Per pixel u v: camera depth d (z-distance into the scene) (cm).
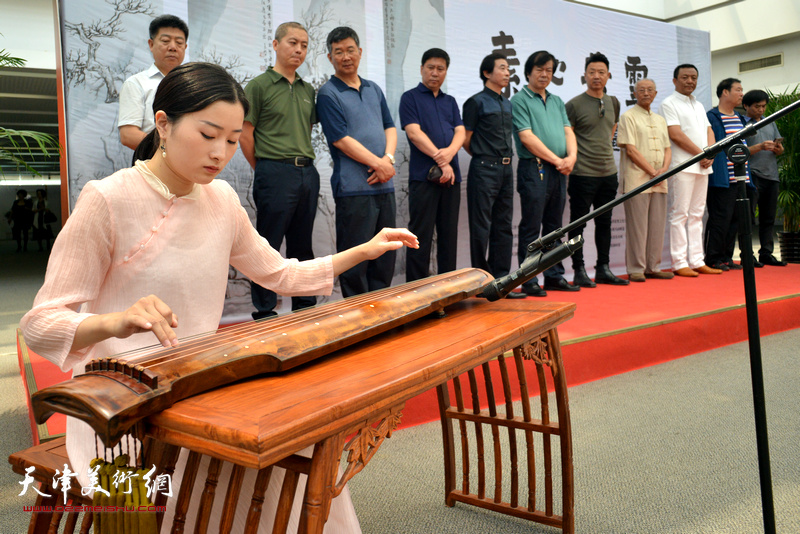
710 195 594
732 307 399
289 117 354
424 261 418
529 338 138
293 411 78
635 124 527
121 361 84
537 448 232
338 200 374
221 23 377
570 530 167
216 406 82
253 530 87
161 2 357
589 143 497
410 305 132
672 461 218
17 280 831
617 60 570
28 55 673
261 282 148
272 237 354
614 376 326
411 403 262
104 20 344
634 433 246
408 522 180
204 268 124
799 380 314
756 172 625
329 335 108
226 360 91
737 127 593
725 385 308
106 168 348
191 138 108
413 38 454
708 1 1012
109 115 347
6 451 227
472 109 432
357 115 371
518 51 509
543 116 459
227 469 114
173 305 121
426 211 413
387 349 114
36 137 289
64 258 109
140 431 82
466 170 488
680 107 555
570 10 536
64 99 337
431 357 105
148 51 355
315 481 81
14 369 352
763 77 1032
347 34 366
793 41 982
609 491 196
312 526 81
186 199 121
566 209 540
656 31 596
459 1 475
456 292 147
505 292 148
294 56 354
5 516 176
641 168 526
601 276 523
